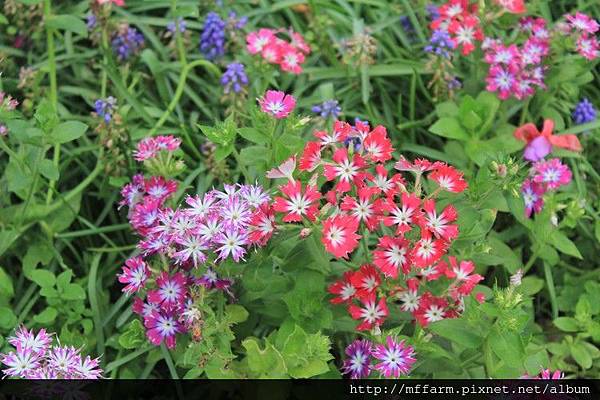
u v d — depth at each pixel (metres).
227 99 1.04
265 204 0.88
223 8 1.13
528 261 1.04
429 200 0.87
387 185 0.88
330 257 0.91
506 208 0.97
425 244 0.86
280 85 1.10
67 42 1.09
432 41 1.04
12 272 1.01
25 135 0.94
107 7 1.05
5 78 1.07
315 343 0.87
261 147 0.91
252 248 0.89
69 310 0.96
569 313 1.03
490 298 0.95
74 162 1.05
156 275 0.91
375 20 1.14
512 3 1.06
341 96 1.09
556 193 1.05
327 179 0.88
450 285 0.89
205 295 0.89
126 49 1.07
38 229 1.00
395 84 1.12
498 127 1.07
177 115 1.07
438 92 1.07
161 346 0.93
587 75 1.08
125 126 1.00
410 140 1.08
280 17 1.15
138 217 0.92
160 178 0.94
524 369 0.90
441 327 0.88
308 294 0.90
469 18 1.05
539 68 1.05
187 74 1.08
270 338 0.93
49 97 1.04
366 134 0.88
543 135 1.03
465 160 1.05
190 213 0.88
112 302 1.00
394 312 0.92
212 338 0.89
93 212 1.04
